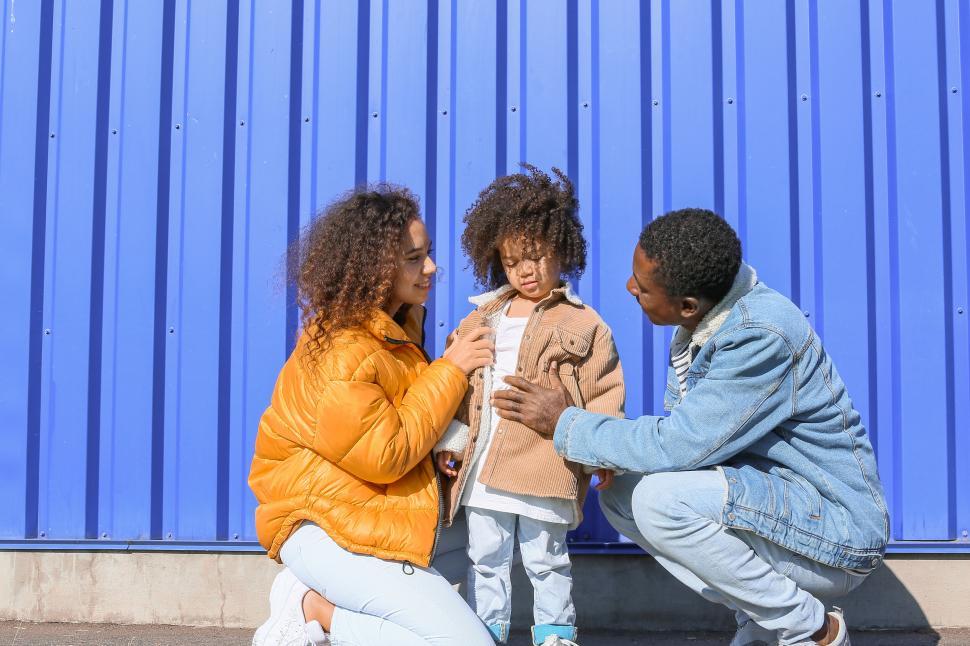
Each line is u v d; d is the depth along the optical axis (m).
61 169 3.16
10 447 3.10
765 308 2.23
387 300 2.43
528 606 3.03
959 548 2.93
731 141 3.04
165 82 3.16
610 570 3.05
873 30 3.03
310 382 2.23
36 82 3.17
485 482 2.35
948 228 3.00
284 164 3.12
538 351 2.44
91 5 3.18
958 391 2.97
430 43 3.13
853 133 3.01
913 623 2.96
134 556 3.09
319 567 2.21
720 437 2.20
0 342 3.12
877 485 2.31
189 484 3.09
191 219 3.13
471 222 2.60
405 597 2.16
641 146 3.05
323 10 3.15
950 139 3.01
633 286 2.35
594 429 2.27
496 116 3.09
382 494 2.24
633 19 3.07
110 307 3.13
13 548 3.09
